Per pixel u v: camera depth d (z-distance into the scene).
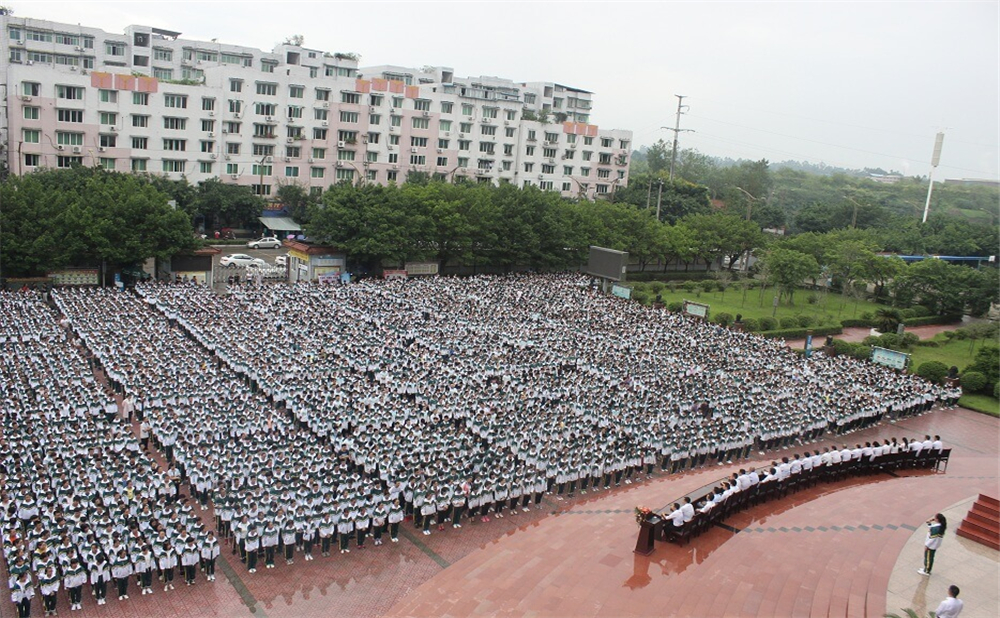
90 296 56.94
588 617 20.89
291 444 33.94
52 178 73.69
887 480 34.50
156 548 25.08
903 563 23.89
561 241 87.00
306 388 40.72
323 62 133.38
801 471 32.09
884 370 57.44
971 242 118.44
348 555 28.34
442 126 111.06
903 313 85.62
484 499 31.47
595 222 91.25
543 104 160.62
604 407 41.91
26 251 58.72
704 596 21.84
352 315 58.16
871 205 136.00
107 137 85.62
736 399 45.94
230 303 58.88
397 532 29.88
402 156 108.06
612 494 34.38
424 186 87.31
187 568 25.53
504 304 65.94
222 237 94.50
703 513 26.28
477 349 51.94
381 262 77.38
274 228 94.38
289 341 49.59
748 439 40.88
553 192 96.31
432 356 49.62
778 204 190.88
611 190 132.62
